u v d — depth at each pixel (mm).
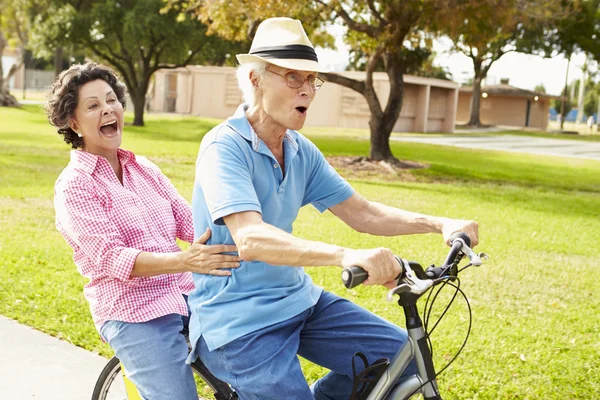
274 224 2332
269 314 2250
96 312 2605
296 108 2217
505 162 19344
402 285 1884
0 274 5727
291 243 1970
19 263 6074
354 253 1895
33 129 21094
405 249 7352
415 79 30922
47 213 8430
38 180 10977
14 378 3854
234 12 14617
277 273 2277
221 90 34781
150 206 2777
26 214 8297
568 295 6023
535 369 4223
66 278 5711
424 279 2021
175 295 2637
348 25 15422
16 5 28938
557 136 37844
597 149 27594
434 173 15555
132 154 2805
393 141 24891
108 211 2621
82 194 2557
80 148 2799
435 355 4359
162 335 2539
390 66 16500
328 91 31828
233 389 2482
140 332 2531
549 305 5684
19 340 4359
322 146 20531
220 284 2268
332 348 2441
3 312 4855
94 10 23547
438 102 33875
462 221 2338
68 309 4891
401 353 2154
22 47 32281
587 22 30141
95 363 4094
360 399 2258
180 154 16078
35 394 3686
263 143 2252
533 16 15414
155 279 2617
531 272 6738
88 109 2660
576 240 8492
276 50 2172
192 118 32344
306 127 30797
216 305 2275
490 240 8141
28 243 6836
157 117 32219
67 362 4086
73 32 23781
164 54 25703
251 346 2219
